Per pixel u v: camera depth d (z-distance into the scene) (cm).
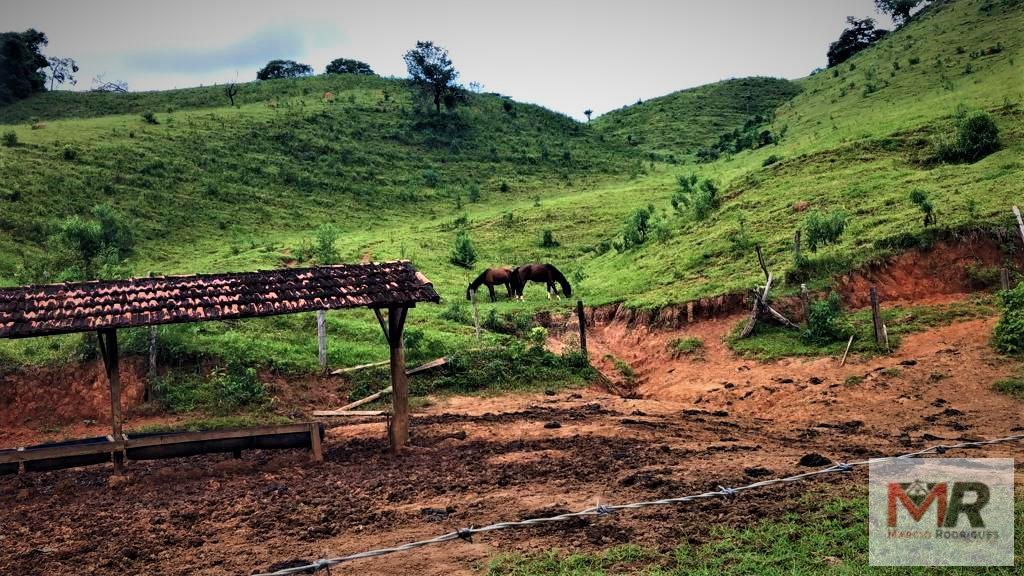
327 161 6981
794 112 8444
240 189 5888
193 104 9312
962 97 4438
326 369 2077
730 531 901
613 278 3447
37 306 1282
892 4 11462
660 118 11619
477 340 2370
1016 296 1884
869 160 3759
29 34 10806
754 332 2295
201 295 1390
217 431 1344
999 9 7969
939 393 1684
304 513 1073
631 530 923
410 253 4328
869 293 2312
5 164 5125
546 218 5366
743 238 3089
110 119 7325
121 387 1884
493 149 8306
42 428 1766
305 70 13012
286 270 1518
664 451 1352
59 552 960
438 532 960
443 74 9025
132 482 1304
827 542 857
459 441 1533
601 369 2411
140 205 5091
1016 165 2919
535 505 1050
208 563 898
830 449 1335
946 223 2412
